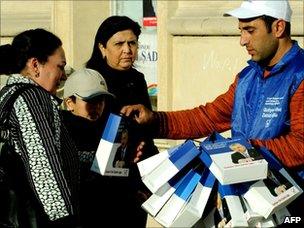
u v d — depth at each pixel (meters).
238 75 5.91
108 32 6.93
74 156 5.58
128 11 10.02
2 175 5.54
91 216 6.28
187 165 5.48
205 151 5.35
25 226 5.54
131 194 6.44
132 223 6.53
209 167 5.33
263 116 5.64
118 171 6.01
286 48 5.64
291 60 5.60
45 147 5.42
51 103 5.54
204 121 6.15
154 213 5.48
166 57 9.06
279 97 5.59
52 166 5.42
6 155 5.53
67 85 6.27
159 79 9.12
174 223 5.43
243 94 5.80
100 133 6.27
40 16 10.53
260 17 5.58
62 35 10.09
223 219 5.43
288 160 5.46
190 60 8.93
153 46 9.80
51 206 5.42
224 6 8.74
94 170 5.97
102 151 5.93
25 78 5.69
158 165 5.45
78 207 5.61
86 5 10.09
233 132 5.86
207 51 8.80
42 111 5.48
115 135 5.91
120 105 6.79
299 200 5.61
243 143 5.39
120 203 6.39
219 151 5.33
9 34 10.80
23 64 5.73
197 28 8.78
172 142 9.15
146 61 9.83
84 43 10.10
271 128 5.61
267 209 5.28
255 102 5.73
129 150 6.07
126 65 6.93
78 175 5.62
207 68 8.83
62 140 5.52
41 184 5.41
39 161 5.41
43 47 5.73
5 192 5.55
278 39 5.62
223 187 5.35
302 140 5.48
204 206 5.42
